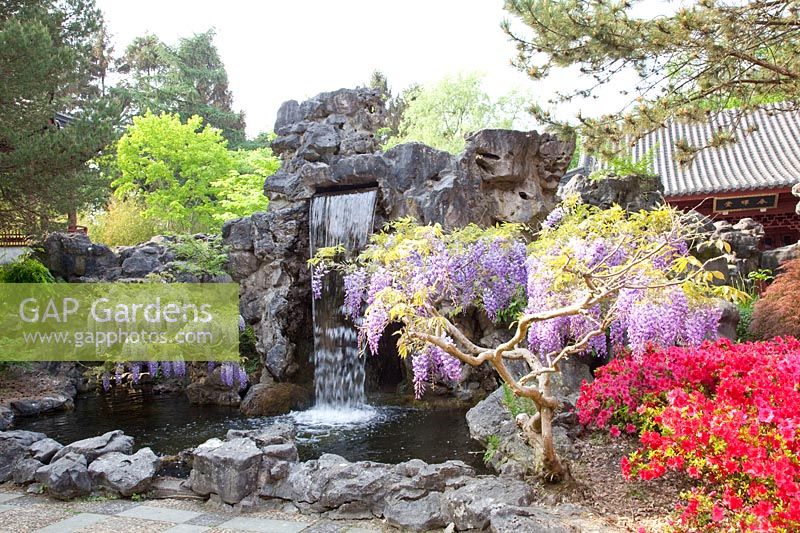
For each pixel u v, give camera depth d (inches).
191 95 1387.8
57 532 151.2
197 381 370.3
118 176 860.6
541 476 167.2
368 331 185.0
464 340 164.1
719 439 135.8
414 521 149.9
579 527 138.4
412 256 190.5
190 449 225.6
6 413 303.9
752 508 121.0
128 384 409.1
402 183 336.2
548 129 326.3
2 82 400.5
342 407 338.3
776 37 273.3
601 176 361.1
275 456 181.0
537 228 343.6
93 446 196.1
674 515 143.6
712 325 198.1
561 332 207.8
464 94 954.1
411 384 348.8
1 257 537.0
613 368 205.0
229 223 409.4
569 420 210.2
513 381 159.9
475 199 333.7
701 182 652.1
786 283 342.0
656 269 169.5
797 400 147.5
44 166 424.5
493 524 135.3
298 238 376.5
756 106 305.3
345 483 163.8
